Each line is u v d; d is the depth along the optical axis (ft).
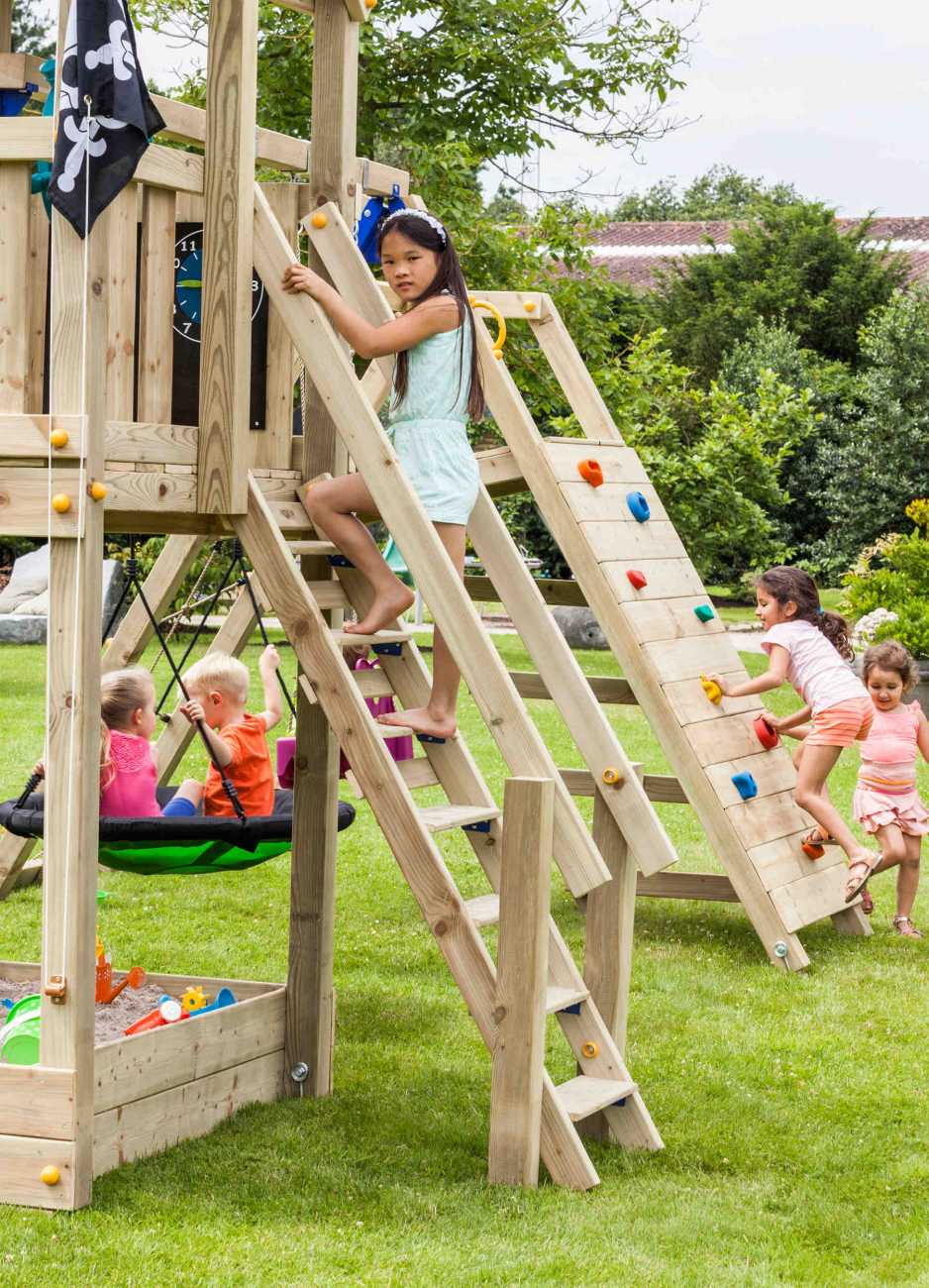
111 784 17.33
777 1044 18.38
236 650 24.80
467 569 61.05
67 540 12.64
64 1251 11.64
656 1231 12.78
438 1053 17.62
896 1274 12.11
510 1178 13.73
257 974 20.49
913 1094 16.72
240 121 13.78
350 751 14.10
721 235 159.94
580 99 60.34
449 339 15.24
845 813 33.17
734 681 24.85
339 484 15.23
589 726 16.02
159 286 14.30
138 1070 13.85
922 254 141.69
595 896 15.94
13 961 19.03
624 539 24.16
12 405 13.48
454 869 27.04
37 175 12.97
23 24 67.97
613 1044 15.28
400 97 59.72
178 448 13.89
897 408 91.04
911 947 23.70
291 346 15.90
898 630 50.37
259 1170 13.78
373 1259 11.82
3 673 51.67
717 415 62.34
